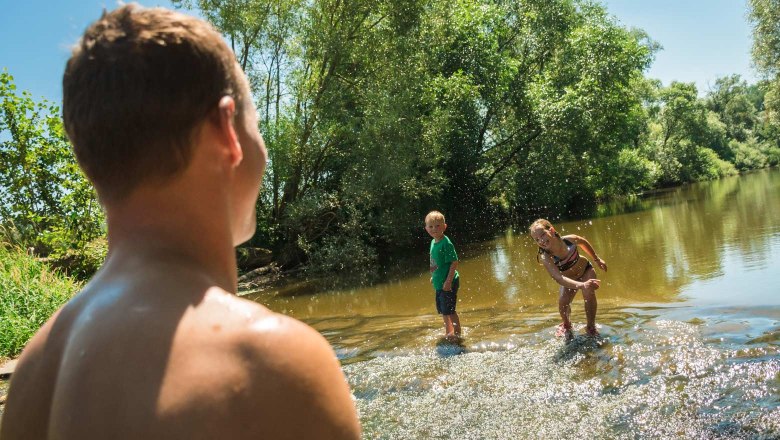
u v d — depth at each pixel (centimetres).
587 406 446
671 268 1072
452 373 545
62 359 58
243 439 50
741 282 866
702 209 2214
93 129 59
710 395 434
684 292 852
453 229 2359
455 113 2298
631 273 1068
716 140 6688
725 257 1108
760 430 375
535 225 637
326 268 1712
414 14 2011
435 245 698
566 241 644
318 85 1955
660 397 442
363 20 1983
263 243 1866
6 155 1157
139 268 60
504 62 2544
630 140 4453
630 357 526
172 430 50
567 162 2656
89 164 61
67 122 61
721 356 500
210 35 64
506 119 2731
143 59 58
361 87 1998
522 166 2711
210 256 64
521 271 1245
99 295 59
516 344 619
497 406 465
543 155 2617
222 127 63
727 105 7775
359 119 1875
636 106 3341
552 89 2662
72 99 60
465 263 1491
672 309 689
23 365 62
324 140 1862
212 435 50
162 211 61
